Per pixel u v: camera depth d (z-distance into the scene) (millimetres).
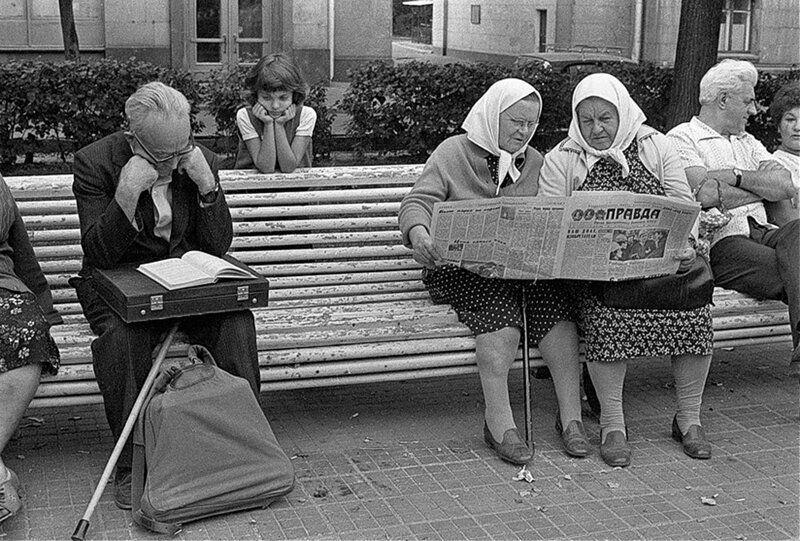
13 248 4023
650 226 4117
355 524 3676
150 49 19109
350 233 4973
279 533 3598
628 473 4145
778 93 5531
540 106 4492
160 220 4062
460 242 4145
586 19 22219
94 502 3525
